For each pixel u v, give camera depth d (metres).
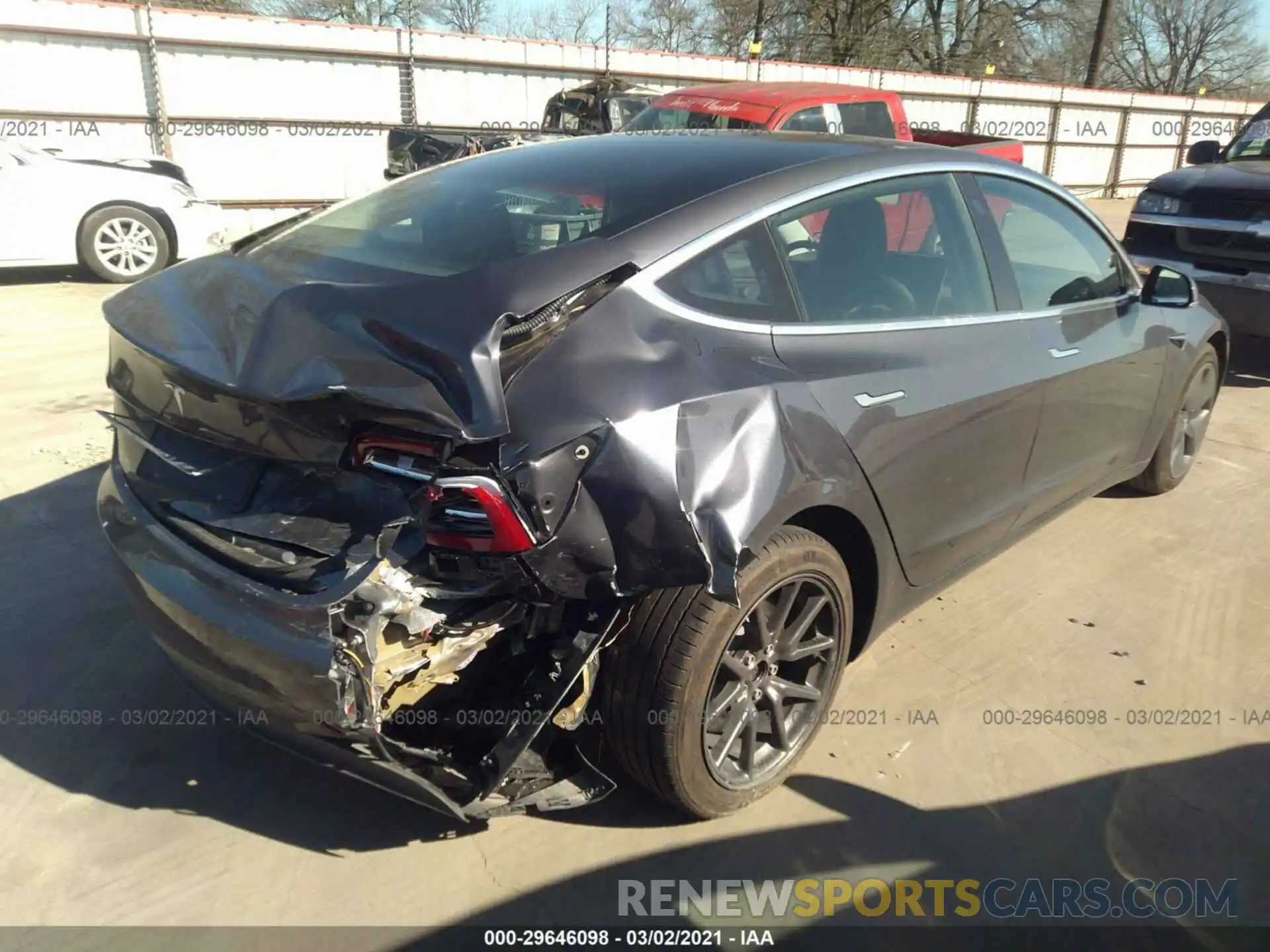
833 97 9.02
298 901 2.39
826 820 2.70
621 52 15.90
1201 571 4.17
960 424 3.00
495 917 2.36
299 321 2.28
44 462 4.84
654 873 2.50
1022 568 4.16
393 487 2.13
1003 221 3.43
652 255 2.45
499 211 2.78
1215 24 43.94
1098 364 3.68
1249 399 6.55
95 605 3.59
